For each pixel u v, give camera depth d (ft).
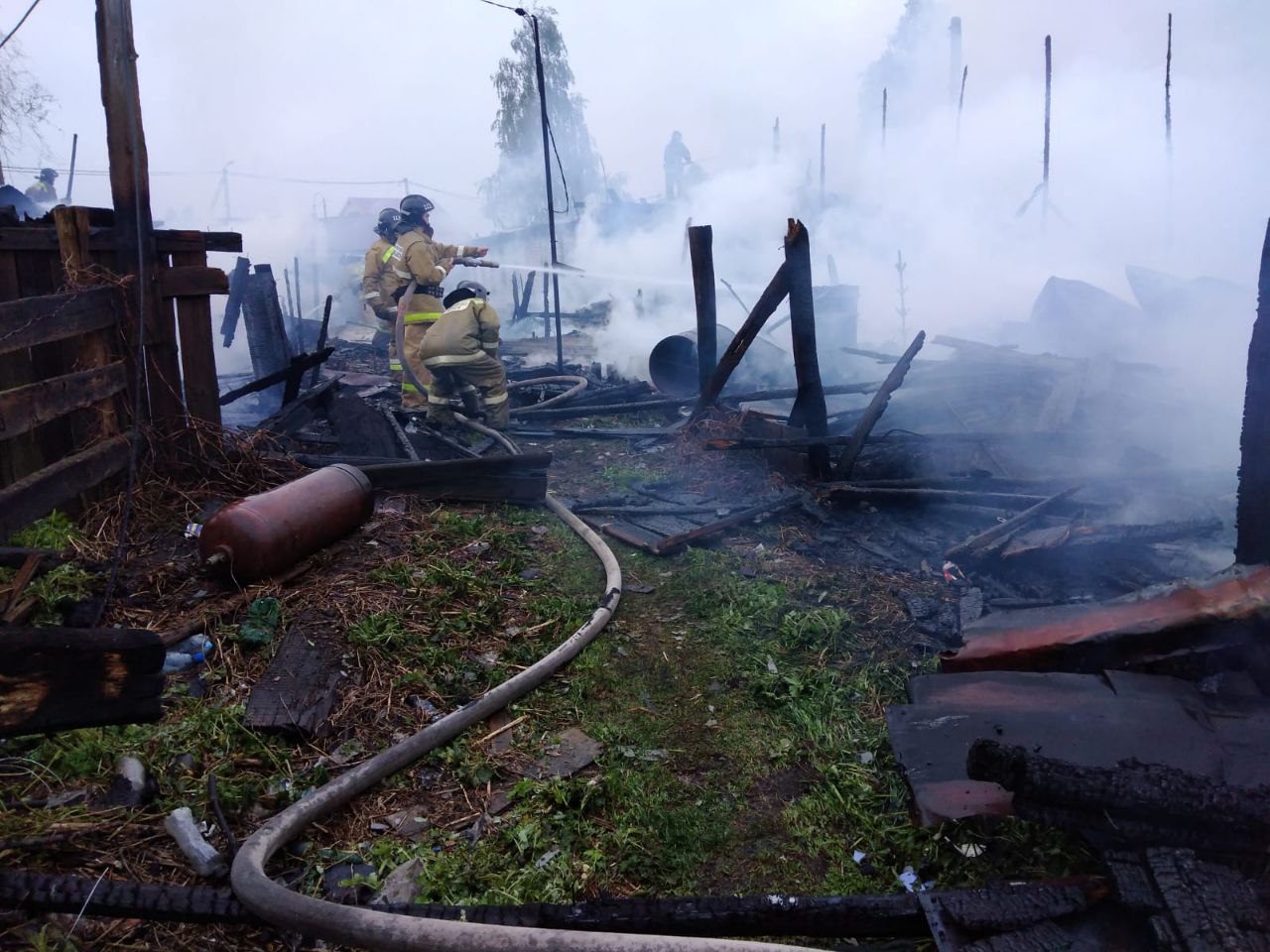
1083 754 8.84
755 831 9.53
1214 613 9.92
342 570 14.23
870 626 13.99
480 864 8.64
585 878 8.59
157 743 9.91
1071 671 10.56
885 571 16.03
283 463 18.21
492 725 11.04
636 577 15.93
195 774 9.66
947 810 8.49
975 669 10.93
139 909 7.32
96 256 15.61
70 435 15.33
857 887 8.66
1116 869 7.41
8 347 12.67
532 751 10.63
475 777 9.98
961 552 15.72
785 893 8.60
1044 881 7.70
